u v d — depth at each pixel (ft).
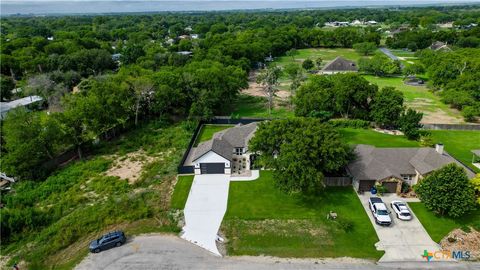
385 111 217.97
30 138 170.50
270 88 274.77
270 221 131.13
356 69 399.03
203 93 238.68
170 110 254.47
